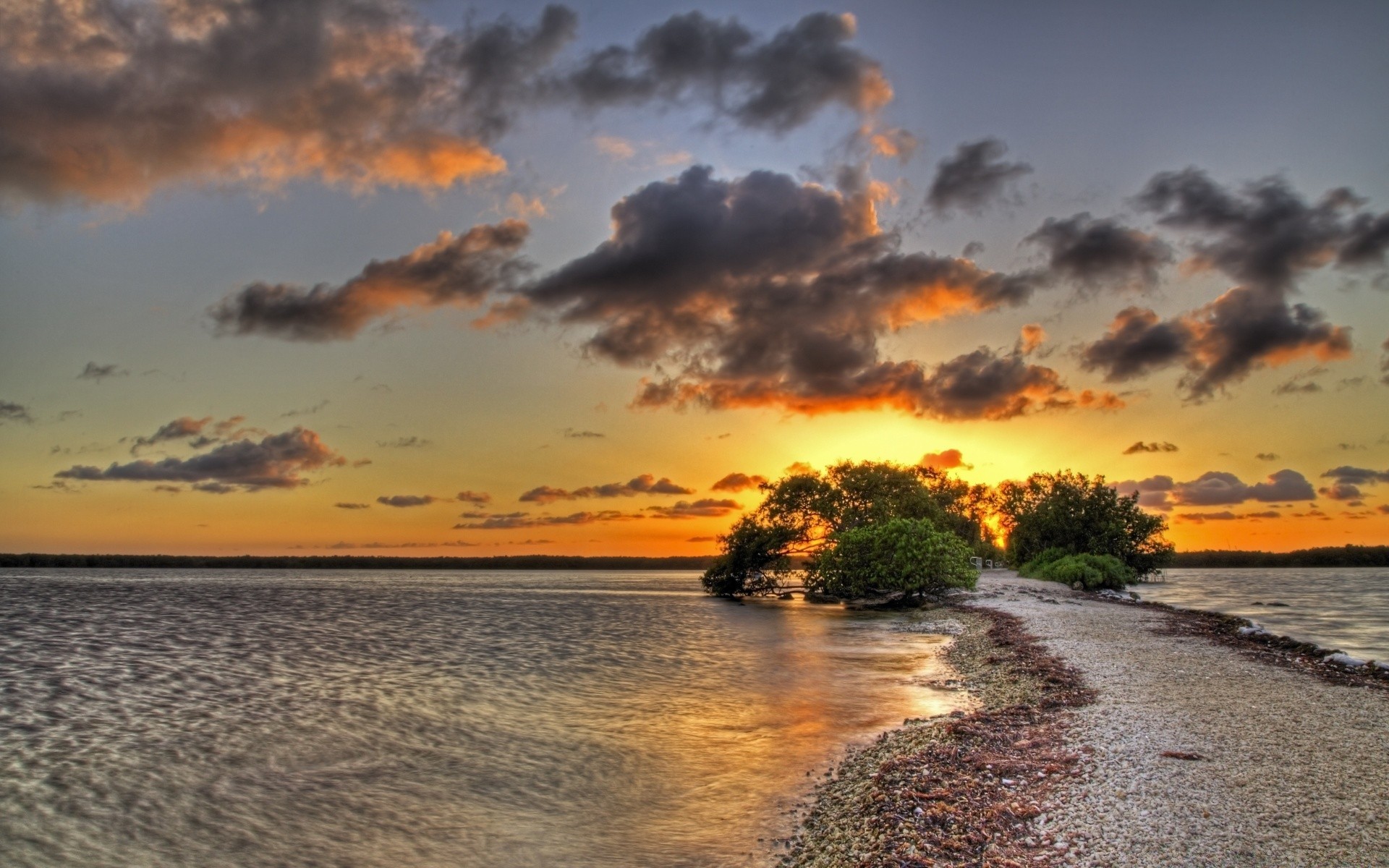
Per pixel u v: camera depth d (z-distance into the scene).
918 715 20.02
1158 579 117.00
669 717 20.52
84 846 12.20
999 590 62.38
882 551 59.94
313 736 18.81
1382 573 168.62
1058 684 20.86
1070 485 81.44
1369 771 12.20
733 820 12.78
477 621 52.31
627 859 11.39
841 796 13.24
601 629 45.53
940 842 10.11
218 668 30.38
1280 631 34.53
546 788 14.70
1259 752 13.36
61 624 51.16
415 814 13.38
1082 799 11.27
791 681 25.73
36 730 19.72
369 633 44.19
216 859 11.70
